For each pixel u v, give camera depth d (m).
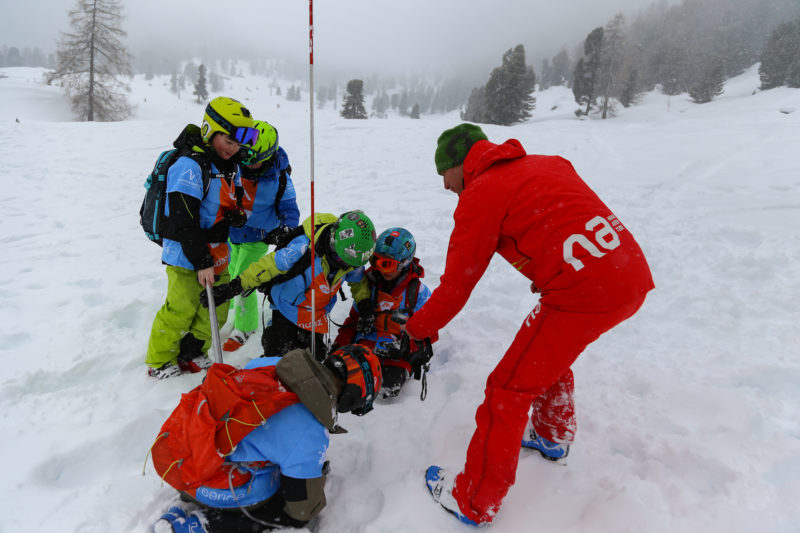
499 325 3.78
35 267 4.90
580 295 1.73
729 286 4.10
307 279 2.74
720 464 2.26
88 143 12.05
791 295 3.79
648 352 3.29
